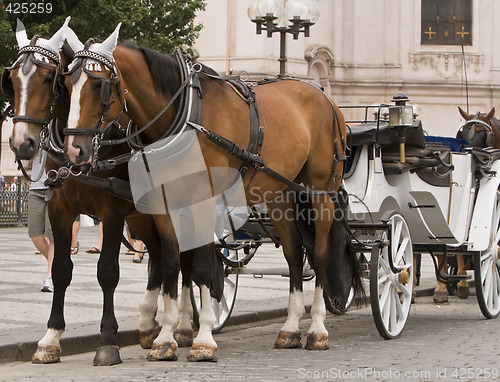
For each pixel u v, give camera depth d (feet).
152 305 26.61
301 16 57.06
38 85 21.04
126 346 27.53
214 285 28.25
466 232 33.86
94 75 20.92
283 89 27.22
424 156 31.42
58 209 23.79
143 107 22.54
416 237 32.86
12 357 24.26
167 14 89.61
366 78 131.34
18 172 121.60
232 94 24.23
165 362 23.90
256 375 22.22
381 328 28.32
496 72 132.67
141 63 22.50
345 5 132.16
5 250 57.52
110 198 23.20
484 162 35.35
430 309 37.29
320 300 27.32
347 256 28.63
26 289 37.09
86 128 20.86
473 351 26.22
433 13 133.18
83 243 66.95
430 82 131.34
